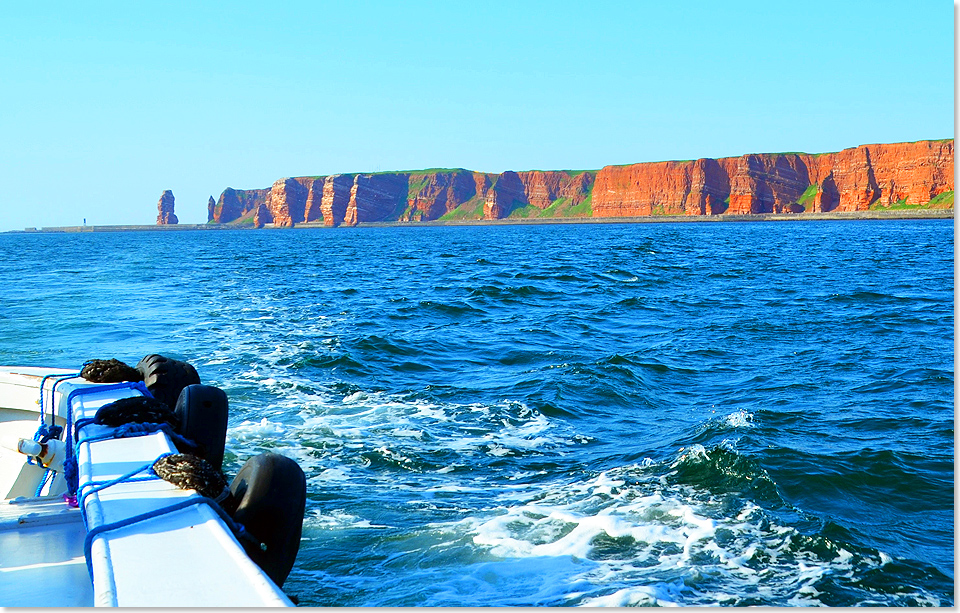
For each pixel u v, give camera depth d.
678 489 7.21
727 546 6.01
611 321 19.73
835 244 73.94
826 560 5.86
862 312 21.41
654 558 5.75
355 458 8.02
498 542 5.96
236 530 2.60
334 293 28.25
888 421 9.90
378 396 10.81
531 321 19.67
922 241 78.81
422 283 32.91
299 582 5.41
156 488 2.64
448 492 7.10
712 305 23.31
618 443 8.84
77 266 49.44
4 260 60.00
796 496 7.24
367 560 5.71
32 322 19.08
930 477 7.79
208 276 38.88
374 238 138.12
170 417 3.53
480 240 108.69
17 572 2.68
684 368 13.40
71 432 3.65
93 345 15.33
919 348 15.38
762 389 11.81
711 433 9.10
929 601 5.36
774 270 39.25
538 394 11.07
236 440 8.51
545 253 62.66
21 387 5.11
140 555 2.12
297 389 11.04
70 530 3.02
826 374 12.90
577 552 5.81
